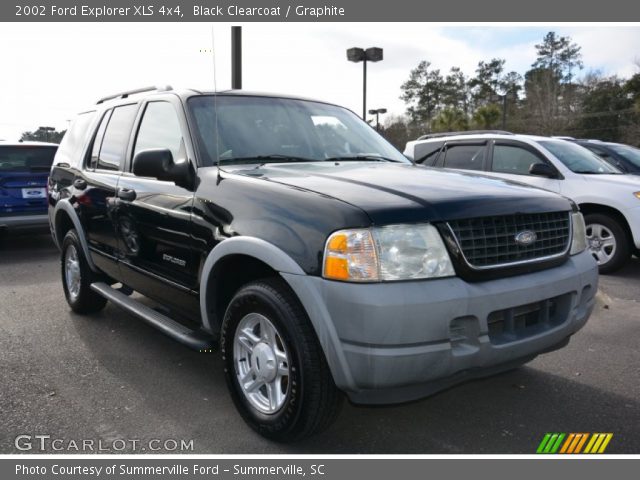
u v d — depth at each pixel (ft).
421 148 30.30
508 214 9.57
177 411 11.39
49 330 16.47
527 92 217.97
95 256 16.26
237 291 10.73
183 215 11.63
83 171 16.84
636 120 171.12
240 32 34.32
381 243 8.54
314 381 9.11
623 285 22.40
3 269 25.72
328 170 11.56
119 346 15.14
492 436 10.44
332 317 8.62
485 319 8.87
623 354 14.58
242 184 10.61
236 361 10.58
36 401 11.78
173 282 12.31
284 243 9.25
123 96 16.79
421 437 10.43
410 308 8.30
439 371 8.63
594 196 23.90
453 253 8.89
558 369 13.58
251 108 13.48
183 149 12.35
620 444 10.14
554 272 10.07
